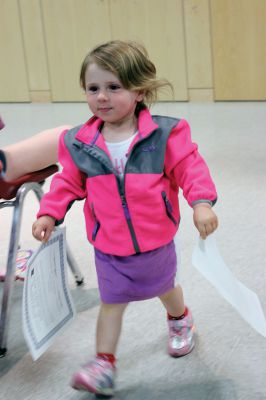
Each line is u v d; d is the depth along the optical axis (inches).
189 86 218.5
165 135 51.4
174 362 60.2
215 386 55.9
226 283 48.5
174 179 53.4
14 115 217.5
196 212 48.8
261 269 79.6
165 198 52.0
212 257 49.4
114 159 52.0
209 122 180.1
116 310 54.7
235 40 204.4
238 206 105.3
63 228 58.7
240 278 77.4
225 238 91.0
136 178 50.9
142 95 52.6
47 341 56.3
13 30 239.1
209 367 59.0
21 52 241.3
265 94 207.2
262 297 71.8
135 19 218.1
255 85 207.6
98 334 54.7
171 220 53.6
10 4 235.5
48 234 53.4
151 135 51.5
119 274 53.0
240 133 162.4
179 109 205.2
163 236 52.8
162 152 51.3
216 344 62.9
